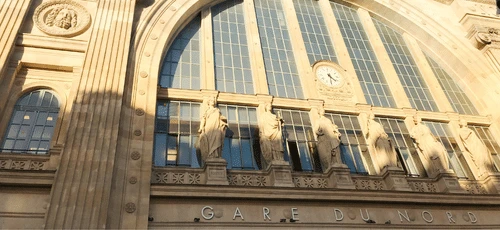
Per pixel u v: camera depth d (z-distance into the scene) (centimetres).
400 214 1253
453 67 1978
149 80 1302
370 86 1750
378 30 2083
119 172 1056
